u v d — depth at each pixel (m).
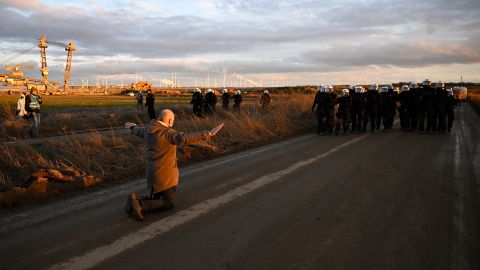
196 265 3.55
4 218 4.89
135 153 9.16
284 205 5.39
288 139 12.75
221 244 4.04
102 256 3.74
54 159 8.30
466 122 19.62
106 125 18.53
